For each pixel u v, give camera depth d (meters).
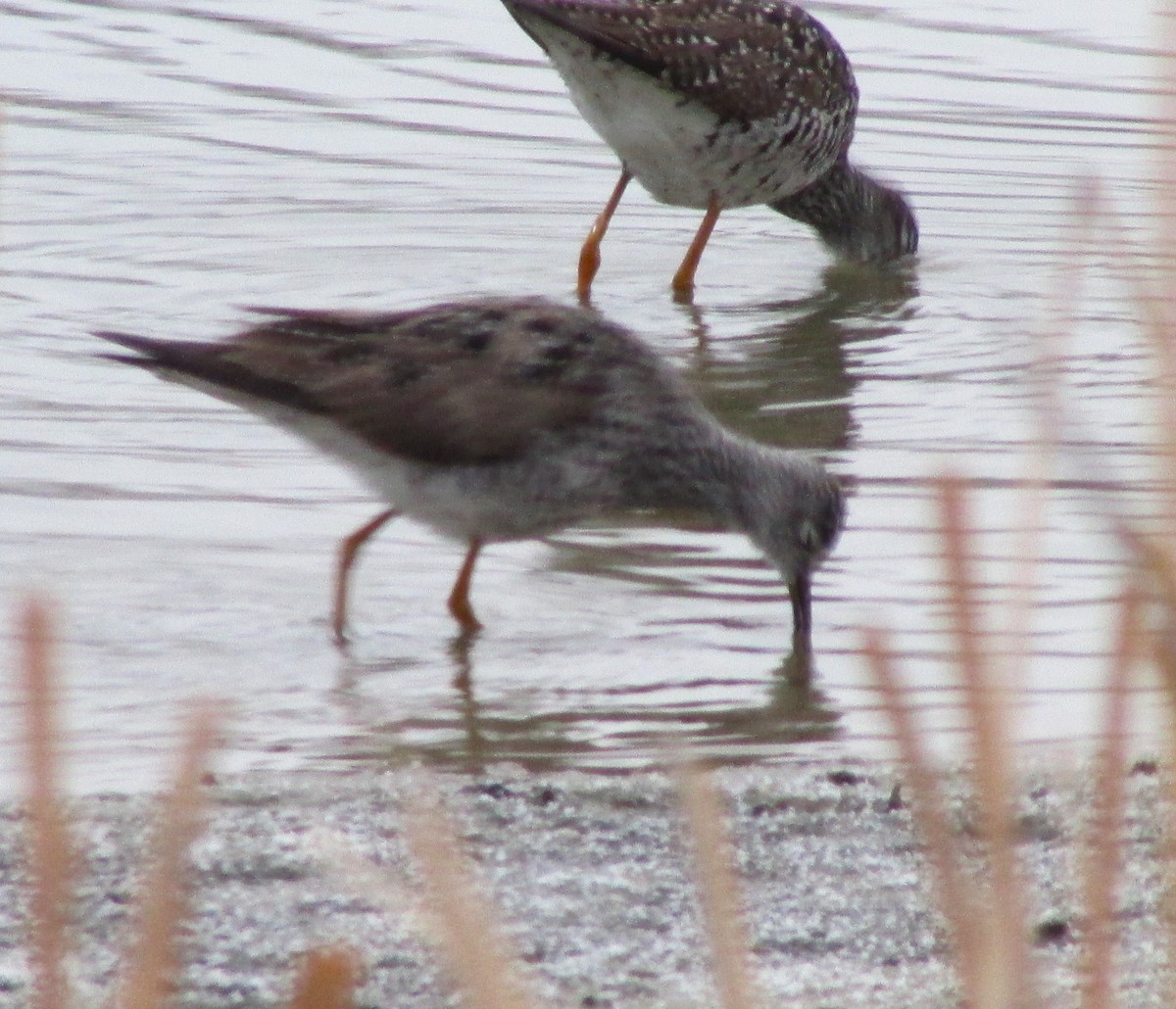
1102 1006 4.51
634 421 12.05
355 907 8.41
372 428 11.45
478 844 9.04
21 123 21.69
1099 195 6.06
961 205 20.92
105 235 19.23
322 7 25.28
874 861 8.96
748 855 8.99
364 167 21.34
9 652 10.53
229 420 15.16
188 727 4.32
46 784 3.83
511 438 11.63
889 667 4.34
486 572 12.79
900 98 22.91
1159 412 4.66
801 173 19.25
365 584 12.45
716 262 20.03
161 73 23.16
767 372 16.73
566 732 10.55
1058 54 23.83
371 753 10.20
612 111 18.48
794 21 18.95
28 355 16.28
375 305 17.88
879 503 13.90
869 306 18.66
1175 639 4.32
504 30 24.72
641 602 12.40
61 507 13.37
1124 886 8.37
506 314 11.95
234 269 18.59
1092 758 9.41
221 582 12.34
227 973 7.90
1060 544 12.73
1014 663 4.41
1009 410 15.74
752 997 4.71
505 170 21.53
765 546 12.16
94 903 8.27
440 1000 7.71
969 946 4.25
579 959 8.08
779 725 10.66
